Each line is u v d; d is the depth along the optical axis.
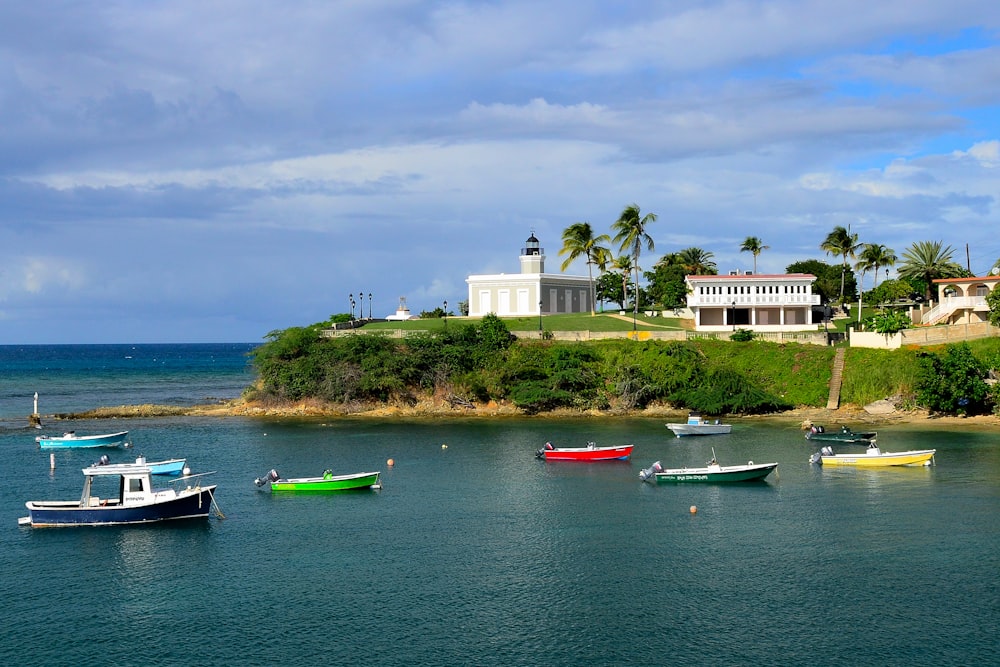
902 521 63.34
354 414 124.81
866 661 41.69
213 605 48.84
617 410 121.75
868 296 187.25
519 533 61.56
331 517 66.19
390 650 43.19
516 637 44.53
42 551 58.28
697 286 145.75
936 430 101.56
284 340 134.50
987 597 48.88
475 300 168.62
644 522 64.12
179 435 106.81
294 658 42.44
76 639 44.69
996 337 117.88
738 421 113.44
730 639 44.06
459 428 110.62
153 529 63.22
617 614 47.16
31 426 116.69
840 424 107.88
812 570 53.38
